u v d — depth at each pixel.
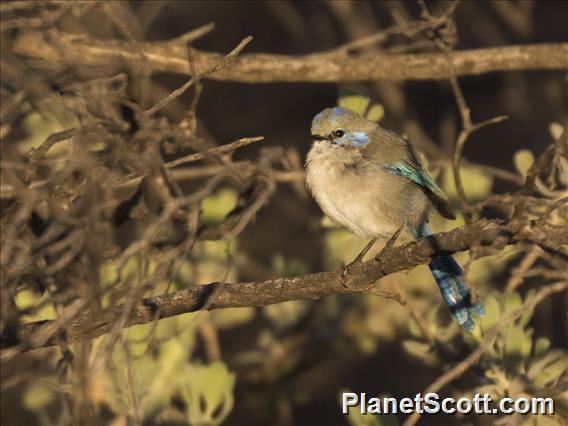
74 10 11.32
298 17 18.81
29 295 10.95
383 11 18.45
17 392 15.33
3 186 9.23
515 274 7.72
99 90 9.92
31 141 11.88
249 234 18.31
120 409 11.01
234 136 19.47
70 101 9.97
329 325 14.84
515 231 7.55
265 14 19.61
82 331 8.35
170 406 12.15
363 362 17.73
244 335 17.50
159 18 19.11
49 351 12.38
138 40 11.66
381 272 8.62
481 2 19.56
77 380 7.94
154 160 8.33
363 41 12.61
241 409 15.47
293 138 19.53
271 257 18.16
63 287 9.30
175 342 11.96
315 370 16.70
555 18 19.48
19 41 10.95
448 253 8.18
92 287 7.77
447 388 15.16
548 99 18.73
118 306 8.47
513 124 19.03
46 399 12.72
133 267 10.61
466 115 7.58
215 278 12.83
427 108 19.83
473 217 7.93
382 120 16.88
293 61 12.38
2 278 7.63
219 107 19.55
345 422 17.33
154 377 11.83
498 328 7.80
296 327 14.90
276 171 13.37
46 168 11.40
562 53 12.49
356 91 12.85
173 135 8.73
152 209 10.63
